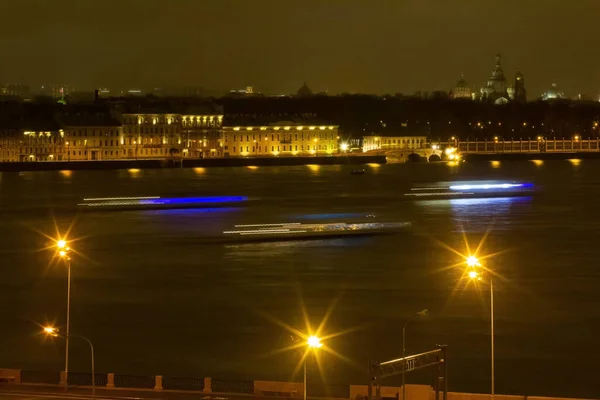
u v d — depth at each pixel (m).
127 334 143.88
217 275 195.25
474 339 139.12
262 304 164.38
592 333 142.38
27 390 108.06
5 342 140.00
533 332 142.75
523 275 190.50
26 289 180.62
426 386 103.31
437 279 186.75
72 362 129.88
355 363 127.94
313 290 176.62
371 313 156.12
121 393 107.38
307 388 108.56
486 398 104.00
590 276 189.00
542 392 117.19
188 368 126.00
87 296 173.12
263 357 131.00
